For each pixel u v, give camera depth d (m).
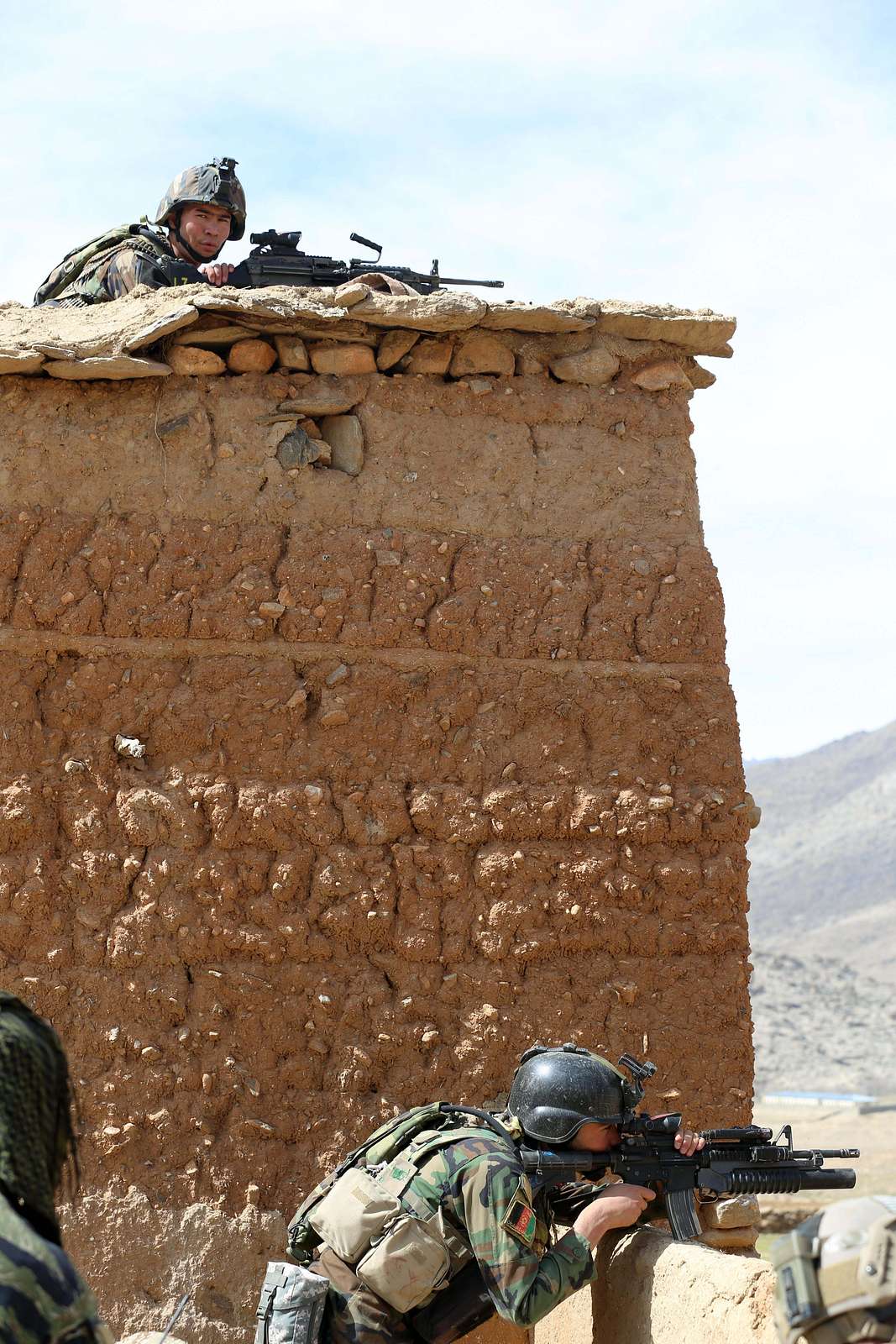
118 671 5.99
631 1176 4.39
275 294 6.18
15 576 5.98
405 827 6.05
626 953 6.18
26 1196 2.33
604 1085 4.40
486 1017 5.98
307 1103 5.80
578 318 6.45
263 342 6.27
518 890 6.09
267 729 6.02
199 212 7.36
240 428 6.23
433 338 6.45
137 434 6.15
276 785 5.99
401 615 6.21
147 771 5.95
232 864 5.90
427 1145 4.21
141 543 6.07
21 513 6.00
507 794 6.14
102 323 6.25
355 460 6.34
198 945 5.81
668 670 6.45
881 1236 2.19
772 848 171.62
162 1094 5.71
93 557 6.02
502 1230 4.03
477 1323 4.21
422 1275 4.07
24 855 5.81
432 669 6.21
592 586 6.45
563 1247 4.11
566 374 6.59
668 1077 6.12
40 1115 2.37
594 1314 4.56
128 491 6.11
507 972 6.04
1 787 5.83
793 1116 41.03
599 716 6.32
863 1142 34.38
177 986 5.79
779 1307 2.25
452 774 6.15
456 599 6.27
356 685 6.12
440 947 6.02
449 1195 4.12
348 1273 4.16
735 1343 3.73
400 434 6.40
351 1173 4.29
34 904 5.76
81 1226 5.55
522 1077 4.48
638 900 6.20
